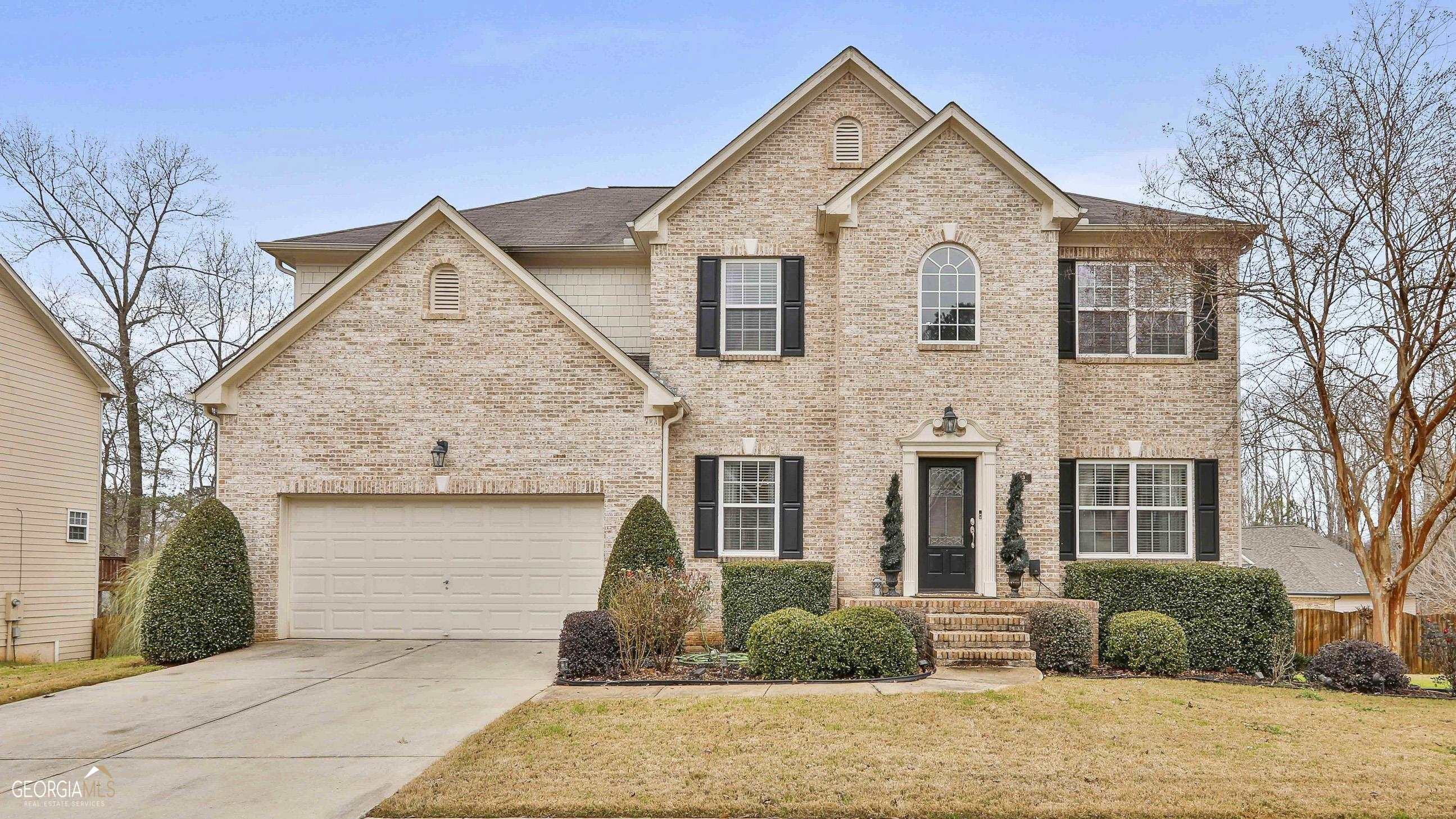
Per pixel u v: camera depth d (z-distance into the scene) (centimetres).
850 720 993
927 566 1644
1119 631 1396
